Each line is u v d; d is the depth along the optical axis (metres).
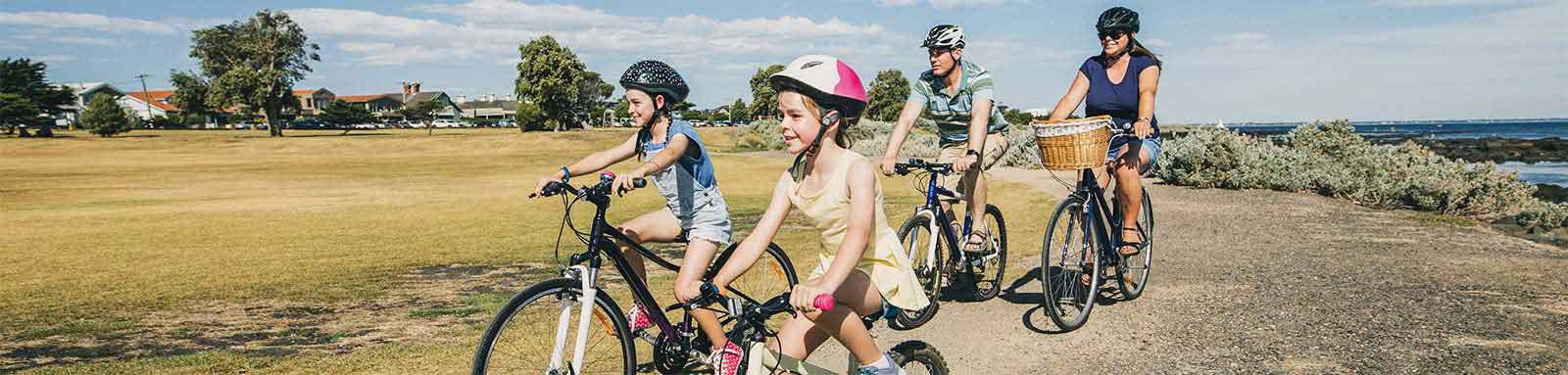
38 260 9.04
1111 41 5.38
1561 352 4.50
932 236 5.31
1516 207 10.19
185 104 109.69
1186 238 8.69
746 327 3.14
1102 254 5.43
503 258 9.27
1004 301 5.98
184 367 4.82
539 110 95.19
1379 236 8.59
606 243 3.53
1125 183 5.45
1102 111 5.59
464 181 24.91
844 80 2.77
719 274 2.97
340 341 5.44
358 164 38.88
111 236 11.19
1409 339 4.80
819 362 4.52
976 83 5.56
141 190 21.33
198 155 53.03
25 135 79.50
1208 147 14.91
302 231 11.72
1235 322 5.25
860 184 2.78
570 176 3.97
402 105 158.50
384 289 7.37
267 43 89.12
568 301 3.32
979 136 5.42
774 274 4.55
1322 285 6.23
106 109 81.94
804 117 2.78
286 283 7.66
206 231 11.71
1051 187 15.26
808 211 2.94
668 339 3.78
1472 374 4.20
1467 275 6.49
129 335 5.69
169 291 7.27
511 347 3.14
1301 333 4.98
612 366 4.11
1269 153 14.50
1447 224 9.40
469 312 6.35
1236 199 12.40
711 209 4.00
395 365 4.74
